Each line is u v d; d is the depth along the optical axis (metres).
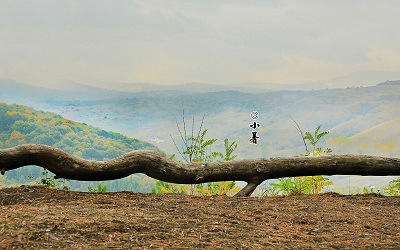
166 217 4.54
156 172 6.83
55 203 5.29
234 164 6.95
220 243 3.72
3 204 5.36
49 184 6.78
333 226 4.61
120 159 6.74
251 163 6.95
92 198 5.70
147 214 4.66
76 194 5.96
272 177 7.04
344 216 5.09
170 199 5.88
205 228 4.19
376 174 7.09
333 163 6.97
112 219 4.20
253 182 6.97
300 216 5.02
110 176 6.77
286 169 6.95
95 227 3.90
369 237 4.19
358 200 6.19
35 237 3.54
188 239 3.77
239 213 5.07
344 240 4.06
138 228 3.99
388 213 5.33
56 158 6.51
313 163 6.95
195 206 5.39
